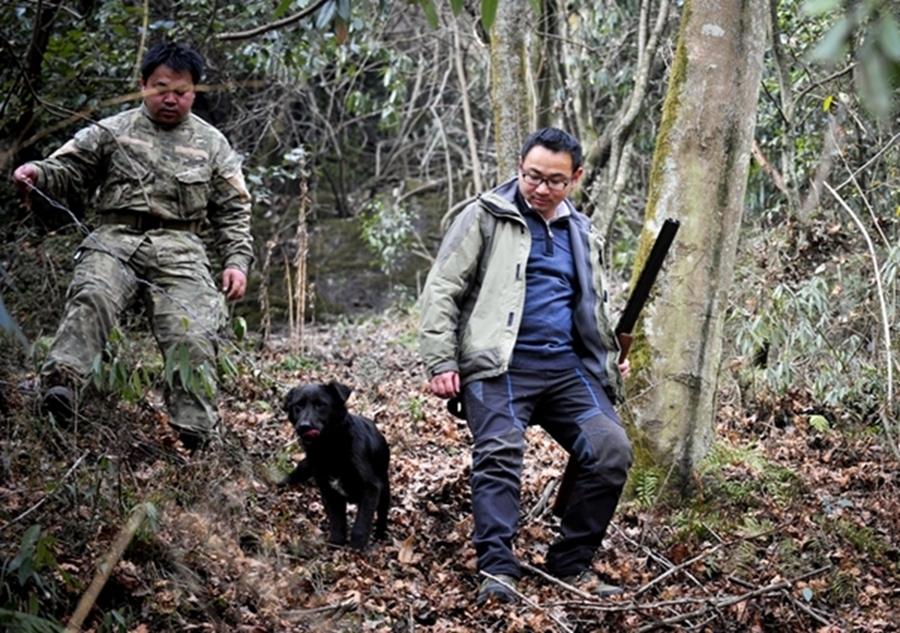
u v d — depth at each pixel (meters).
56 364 4.96
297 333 10.34
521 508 5.69
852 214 6.82
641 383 5.76
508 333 4.62
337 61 13.25
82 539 4.12
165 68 5.38
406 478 5.93
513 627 4.18
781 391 7.23
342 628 4.14
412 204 17.33
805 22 8.11
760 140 9.20
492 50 9.44
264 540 4.54
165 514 4.36
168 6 10.08
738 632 4.50
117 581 3.97
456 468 6.16
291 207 16.33
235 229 5.68
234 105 12.55
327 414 4.82
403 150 17.27
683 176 5.75
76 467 4.34
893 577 5.23
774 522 5.50
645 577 4.91
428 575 4.82
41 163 5.21
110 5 8.25
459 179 16.62
